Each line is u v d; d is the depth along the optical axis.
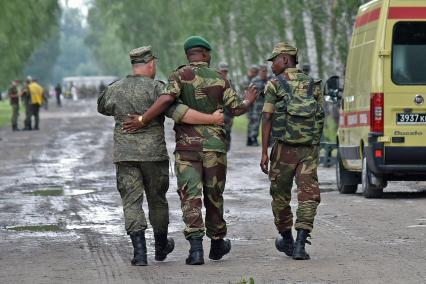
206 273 19.50
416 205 31.28
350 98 35.91
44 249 23.27
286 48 21.70
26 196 35.62
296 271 19.56
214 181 20.75
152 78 21.23
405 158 32.69
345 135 36.34
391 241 23.58
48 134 83.81
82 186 39.16
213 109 20.73
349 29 73.31
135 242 20.72
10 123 112.38
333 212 29.56
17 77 116.81
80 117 127.25
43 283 18.81
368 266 20.05
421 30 32.75
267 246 23.14
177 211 30.12
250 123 64.06
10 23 105.44
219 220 20.97
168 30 172.38
